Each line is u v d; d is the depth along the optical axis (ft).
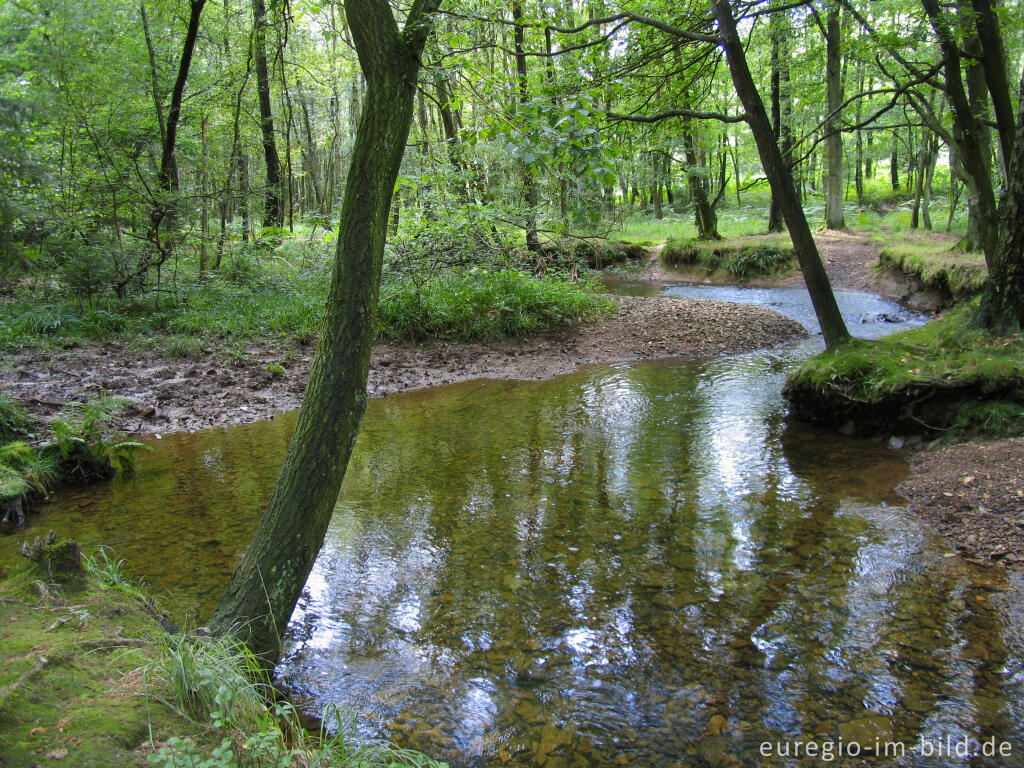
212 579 13.93
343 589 13.73
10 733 6.32
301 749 7.68
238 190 44.60
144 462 21.68
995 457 18.20
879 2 33.04
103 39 42.50
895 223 85.05
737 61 24.18
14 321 33.65
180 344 32.96
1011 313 23.00
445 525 16.79
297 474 10.11
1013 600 12.57
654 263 76.23
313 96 84.79
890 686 10.39
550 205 44.16
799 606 12.70
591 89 21.84
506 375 34.22
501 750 9.28
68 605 9.45
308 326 36.91
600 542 15.69
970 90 32.65
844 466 20.35
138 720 6.93
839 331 26.45
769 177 25.66
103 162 38.45
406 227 40.09
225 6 48.88
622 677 10.82
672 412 27.02
